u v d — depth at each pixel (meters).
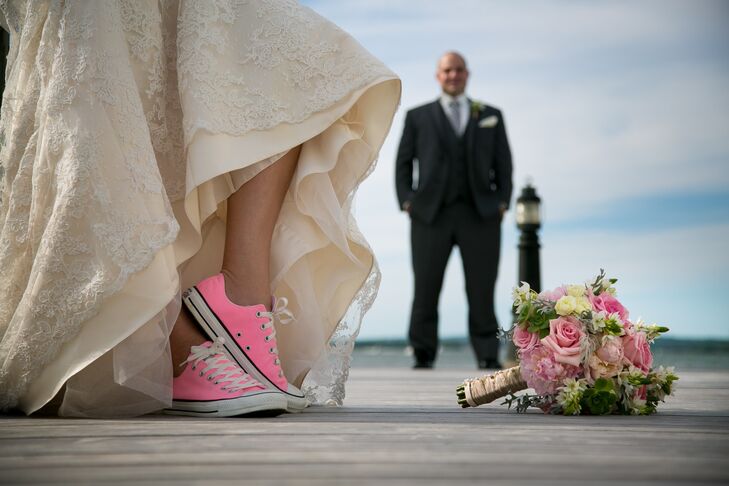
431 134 5.53
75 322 1.44
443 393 2.58
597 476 0.81
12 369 1.49
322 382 1.82
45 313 1.46
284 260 1.72
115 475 0.81
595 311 1.62
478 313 5.46
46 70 1.58
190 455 0.93
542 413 1.63
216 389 1.50
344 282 1.89
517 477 0.80
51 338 1.46
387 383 3.30
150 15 1.63
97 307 1.44
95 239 1.45
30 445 1.02
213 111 1.57
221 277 1.60
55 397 1.55
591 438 1.12
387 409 1.72
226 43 1.62
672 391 1.66
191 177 1.55
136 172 1.49
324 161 1.70
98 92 1.50
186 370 1.54
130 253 1.45
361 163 1.81
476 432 1.19
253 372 1.56
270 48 1.63
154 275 1.46
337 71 1.66
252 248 1.63
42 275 1.46
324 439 1.09
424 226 5.50
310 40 1.66
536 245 6.14
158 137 1.65
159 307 1.44
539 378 1.60
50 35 1.58
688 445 1.05
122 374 1.43
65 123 1.50
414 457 0.92
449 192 5.48
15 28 1.68
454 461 0.90
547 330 1.63
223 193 1.65
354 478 0.79
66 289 1.46
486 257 5.47
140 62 1.61
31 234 1.55
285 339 1.80
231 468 0.85
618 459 0.92
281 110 1.62
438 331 5.55
